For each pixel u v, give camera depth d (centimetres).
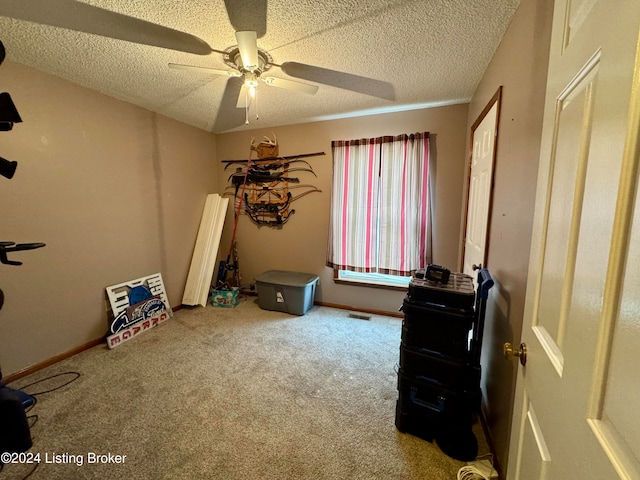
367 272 311
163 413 167
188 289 341
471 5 138
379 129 298
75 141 225
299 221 346
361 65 198
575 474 46
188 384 194
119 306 261
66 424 157
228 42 170
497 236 154
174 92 242
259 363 221
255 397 182
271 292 324
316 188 333
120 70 204
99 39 167
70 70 203
